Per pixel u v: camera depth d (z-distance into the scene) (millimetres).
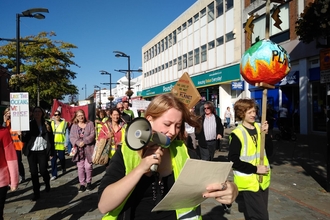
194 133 6645
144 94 42844
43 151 5465
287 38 15422
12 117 5273
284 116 12727
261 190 2967
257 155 3082
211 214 4352
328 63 5172
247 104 3125
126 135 1225
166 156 1703
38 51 21344
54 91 22969
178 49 30406
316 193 5246
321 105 13602
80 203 5105
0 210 3189
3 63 21062
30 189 6137
